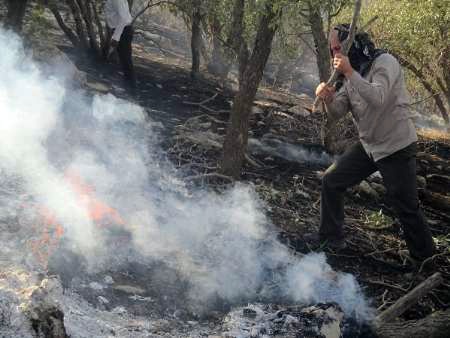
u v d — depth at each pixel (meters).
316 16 6.67
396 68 3.99
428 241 4.33
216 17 8.73
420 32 8.68
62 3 9.93
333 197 4.43
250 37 7.21
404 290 4.23
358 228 5.23
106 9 7.36
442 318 3.47
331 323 3.03
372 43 4.05
